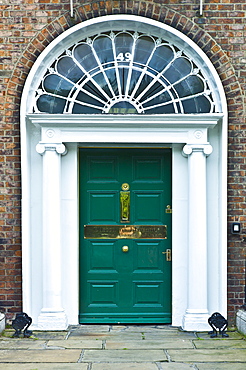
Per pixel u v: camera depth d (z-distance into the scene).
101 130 6.41
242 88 6.49
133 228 6.81
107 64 6.60
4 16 6.46
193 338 6.06
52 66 6.60
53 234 6.40
